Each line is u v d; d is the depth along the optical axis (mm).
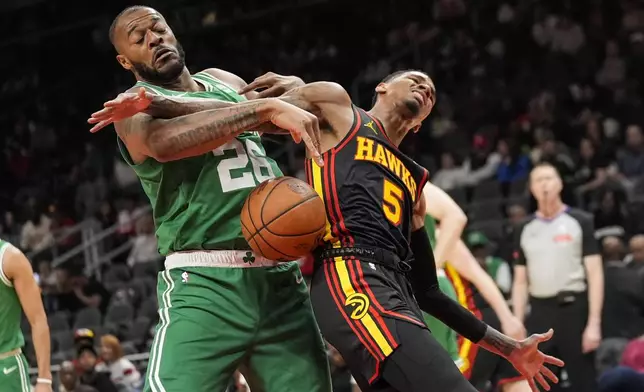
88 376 7344
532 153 11852
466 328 3559
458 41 15523
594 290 5992
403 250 3338
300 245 3123
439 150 13617
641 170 11438
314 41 17391
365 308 3088
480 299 6035
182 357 3197
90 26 19109
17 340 4715
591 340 5922
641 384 3105
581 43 14508
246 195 3338
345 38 17266
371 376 3070
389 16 17047
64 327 11344
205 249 3314
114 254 13031
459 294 5266
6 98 19734
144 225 13227
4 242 4668
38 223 14984
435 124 14273
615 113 12938
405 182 3352
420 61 15516
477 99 14086
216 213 3305
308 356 3439
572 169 11164
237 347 3293
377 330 3045
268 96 3549
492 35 15367
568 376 6098
